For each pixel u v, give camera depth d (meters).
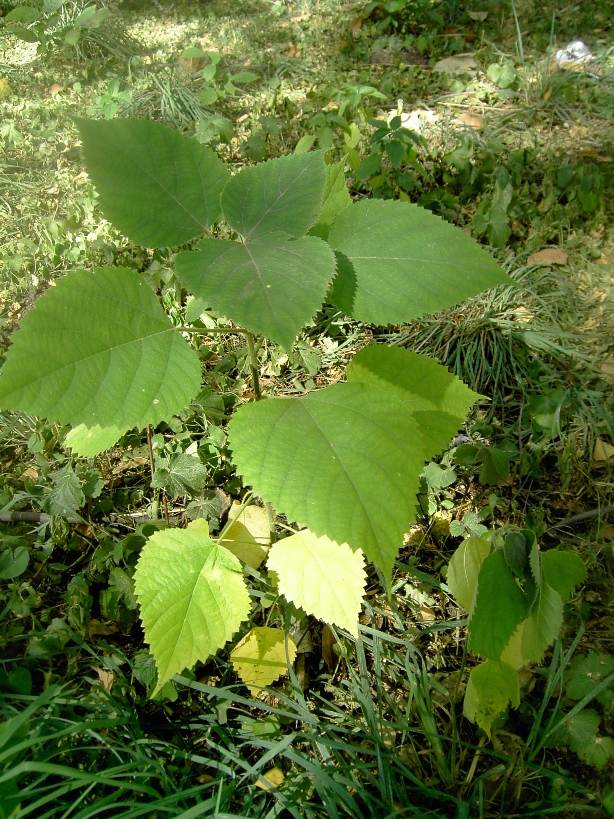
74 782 0.54
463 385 0.64
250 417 0.50
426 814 0.61
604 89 1.75
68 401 0.46
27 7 2.11
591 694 0.66
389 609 0.81
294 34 2.20
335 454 0.48
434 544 0.89
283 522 0.83
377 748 0.64
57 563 0.85
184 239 0.54
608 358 1.12
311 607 0.63
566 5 2.19
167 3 2.55
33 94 1.96
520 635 0.66
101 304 0.50
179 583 0.61
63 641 0.73
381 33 2.15
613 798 0.62
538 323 1.16
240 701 0.68
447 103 1.76
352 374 0.65
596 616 0.81
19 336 0.46
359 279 0.53
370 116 1.58
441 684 0.74
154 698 0.69
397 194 1.42
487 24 2.13
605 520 0.92
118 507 0.93
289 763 0.68
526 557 0.58
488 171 1.46
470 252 0.52
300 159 0.56
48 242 1.32
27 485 0.91
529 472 0.96
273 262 0.47
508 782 0.66
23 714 0.55
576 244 1.32
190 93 1.83
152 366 0.51
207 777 0.67
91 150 0.51
